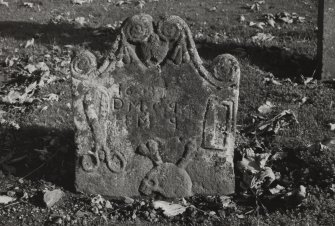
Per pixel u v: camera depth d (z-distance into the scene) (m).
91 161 2.65
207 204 2.64
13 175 2.84
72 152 2.97
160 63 2.58
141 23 2.54
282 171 2.79
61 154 2.97
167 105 2.61
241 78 3.59
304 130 3.07
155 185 2.66
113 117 2.62
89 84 2.59
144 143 2.64
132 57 2.57
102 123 2.62
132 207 2.61
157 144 2.64
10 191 2.71
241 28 4.44
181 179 2.66
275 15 4.71
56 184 2.77
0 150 3.02
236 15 4.83
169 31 2.54
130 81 2.59
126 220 2.54
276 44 4.08
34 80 3.66
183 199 2.66
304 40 4.16
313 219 2.45
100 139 2.63
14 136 3.12
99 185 2.68
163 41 2.55
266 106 3.29
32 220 2.56
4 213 2.60
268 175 2.68
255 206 2.62
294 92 3.44
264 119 3.18
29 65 3.80
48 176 2.83
